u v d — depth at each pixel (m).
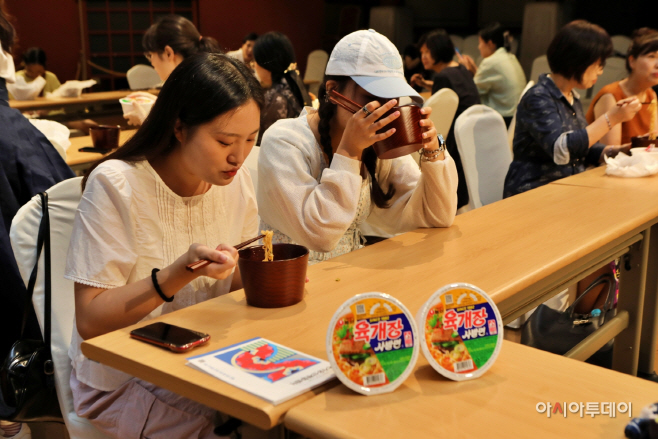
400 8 9.73
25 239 1.48
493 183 2.95
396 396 0.92
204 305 1.24
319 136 1.70
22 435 1.74
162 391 1.31
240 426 1.04
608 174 2.46
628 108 2.67
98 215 1.28
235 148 1.25
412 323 0.96
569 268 1.60
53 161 2.27
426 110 1.46
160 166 1.36
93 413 1.35
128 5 9.73
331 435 0.83
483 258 1.47
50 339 1.45
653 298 2.26
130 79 7.29
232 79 1.23
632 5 8.41
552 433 0.82
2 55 2.21
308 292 1.29
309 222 1.53
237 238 1.55
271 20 10.72
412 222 1.75
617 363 2.24
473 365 0.97
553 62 2.86
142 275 1.35
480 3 9.64
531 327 2.16
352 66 1.57
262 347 1.04
